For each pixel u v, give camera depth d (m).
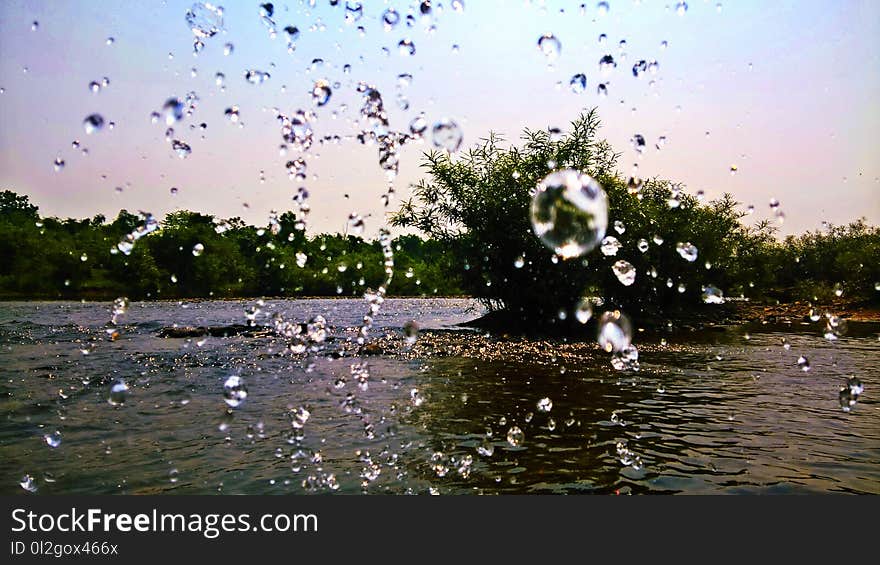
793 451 1.71
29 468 1.60
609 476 1.51
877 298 9.47
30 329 5.94
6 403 2.42
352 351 4.22
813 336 5.57
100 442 1.83
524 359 3.86
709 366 3.50
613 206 6.09
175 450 1.75
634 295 6.95
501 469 1.56
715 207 9.51
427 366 3.52
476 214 6.13
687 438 1.85
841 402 2.40
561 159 6.06
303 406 2.34
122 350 4.29
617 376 3.12
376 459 1.65
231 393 2.62
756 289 11.55
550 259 5.95
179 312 8.95
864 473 1.53
